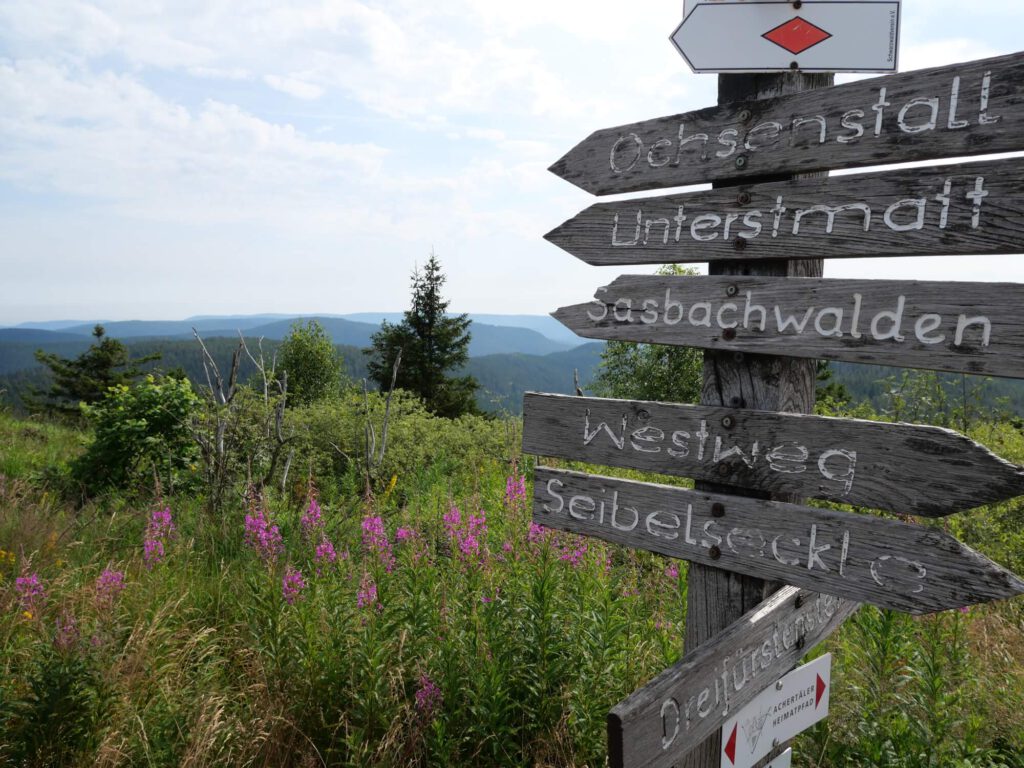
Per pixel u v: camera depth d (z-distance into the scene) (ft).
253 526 19.27
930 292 6.03
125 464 30.22
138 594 16.65
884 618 11.96
